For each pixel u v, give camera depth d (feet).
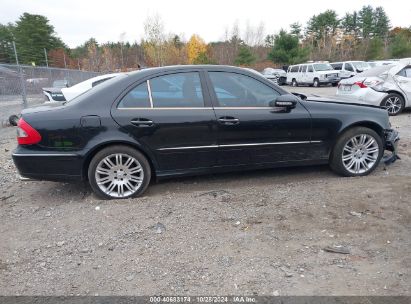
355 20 225.35
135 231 12.13
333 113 16.11
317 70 96.17
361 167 16.87
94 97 14.55
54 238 12.00
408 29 201.36
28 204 15.17
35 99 45.83
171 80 15.06
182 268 10.02
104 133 14.28
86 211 13.92
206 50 157.17
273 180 16.81
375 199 13.79
